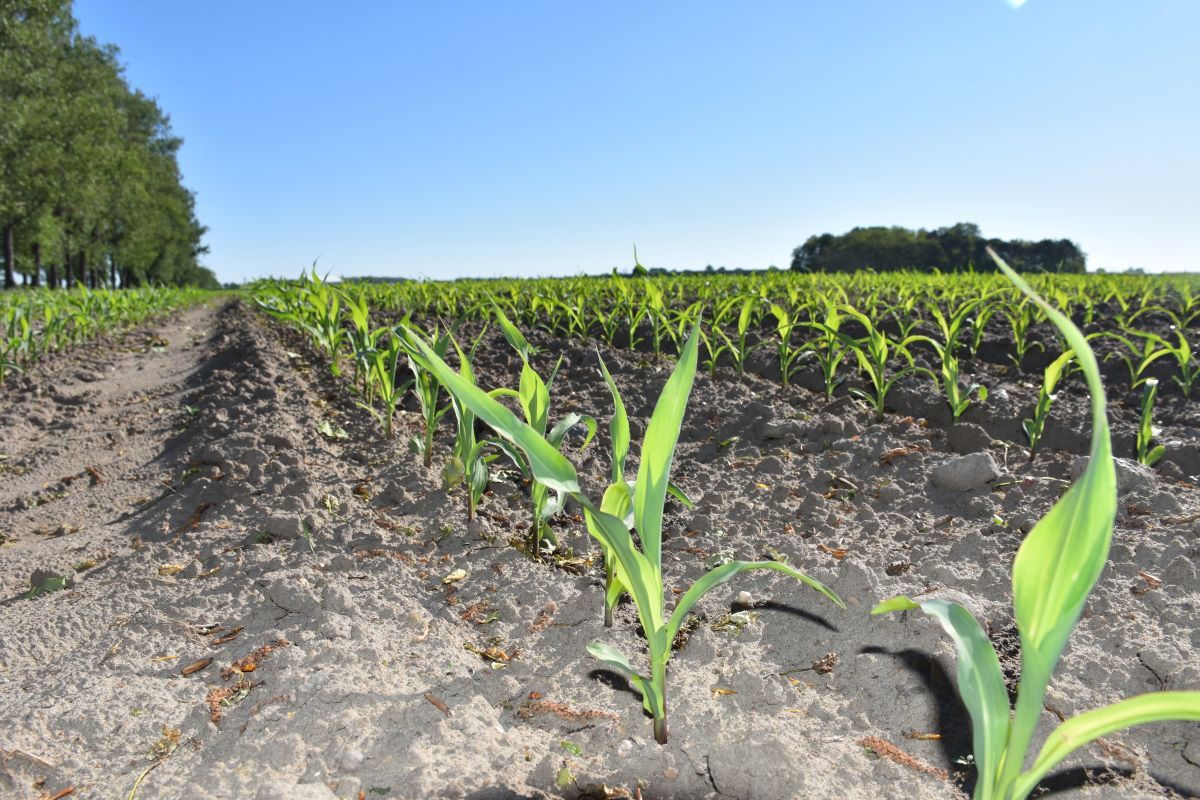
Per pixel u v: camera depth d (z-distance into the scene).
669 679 1.86
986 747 1.13
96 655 1.99
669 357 5.87
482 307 7.20
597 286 9.71
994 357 5.79
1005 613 2.02
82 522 3.29
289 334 9.28
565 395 4.86
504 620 2.20
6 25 22.52
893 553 2.52
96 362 8.28
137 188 37.50
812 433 3.77
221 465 3.52
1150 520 2.59
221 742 1.61
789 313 6.88
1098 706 1.68
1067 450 3.61
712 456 3.67
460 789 1.45
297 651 1.90
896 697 1.77
